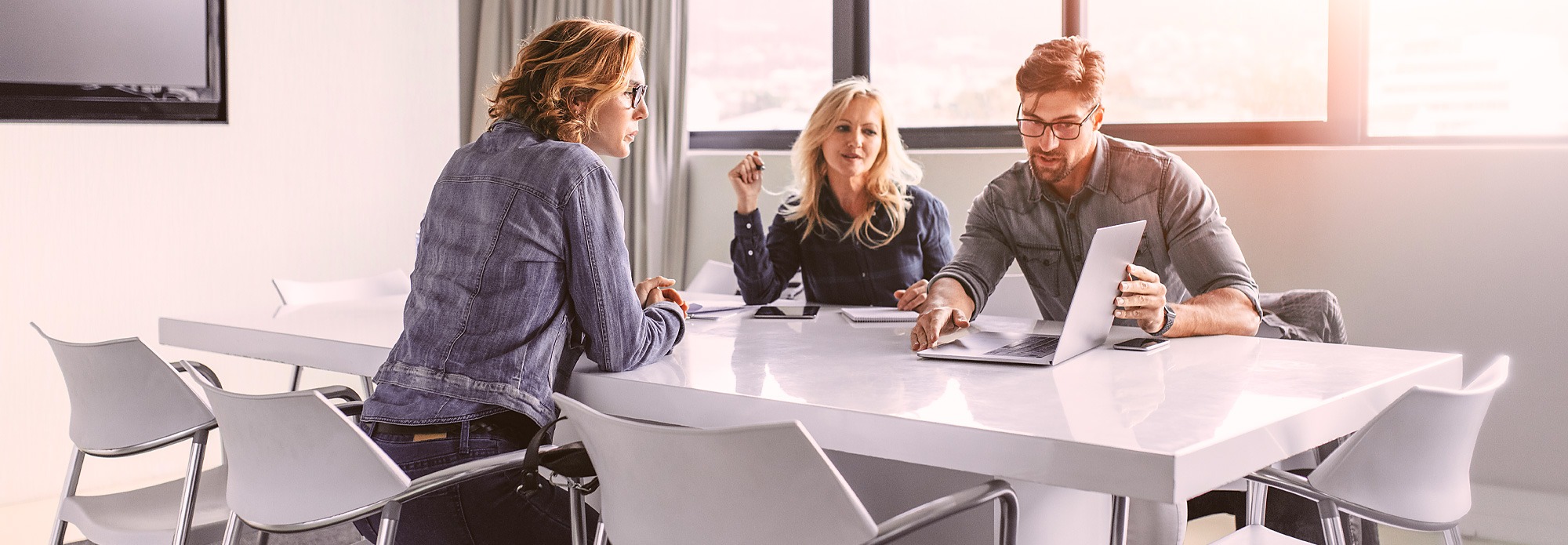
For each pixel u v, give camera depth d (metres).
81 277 3.61
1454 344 3.22
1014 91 4.14
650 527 1.35
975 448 1.30
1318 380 1.59
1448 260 3.21
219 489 2.15
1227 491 2.51
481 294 1.70
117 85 3.70
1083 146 2.38
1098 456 1.21
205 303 3.92
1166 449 1.17
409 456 1.67
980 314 2.54
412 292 1.81
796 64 4.65
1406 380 1.65
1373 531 2.28
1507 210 3.11
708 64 4.88
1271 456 1.32
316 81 4.18
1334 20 3.46
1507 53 3.22
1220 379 1.61
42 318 3.54
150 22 3.76
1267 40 3.63
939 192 4.09
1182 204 2.30
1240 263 2.23
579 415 1.37
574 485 1.62
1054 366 1.72
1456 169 3.18
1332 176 3.38
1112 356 1.83
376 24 4.36
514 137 1.79
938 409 1.41
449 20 4.63
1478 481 3.23
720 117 4.88
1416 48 3.37
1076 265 2.52
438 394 1.69
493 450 1.68
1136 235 1.86
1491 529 3.19
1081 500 1.87
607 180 1.75
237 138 3.96
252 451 1.62
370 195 4.38
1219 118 3.74
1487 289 3.16
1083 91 2.35
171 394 1.89
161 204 3.78
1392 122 3.43
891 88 4.43
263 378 4.11
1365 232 3.34
